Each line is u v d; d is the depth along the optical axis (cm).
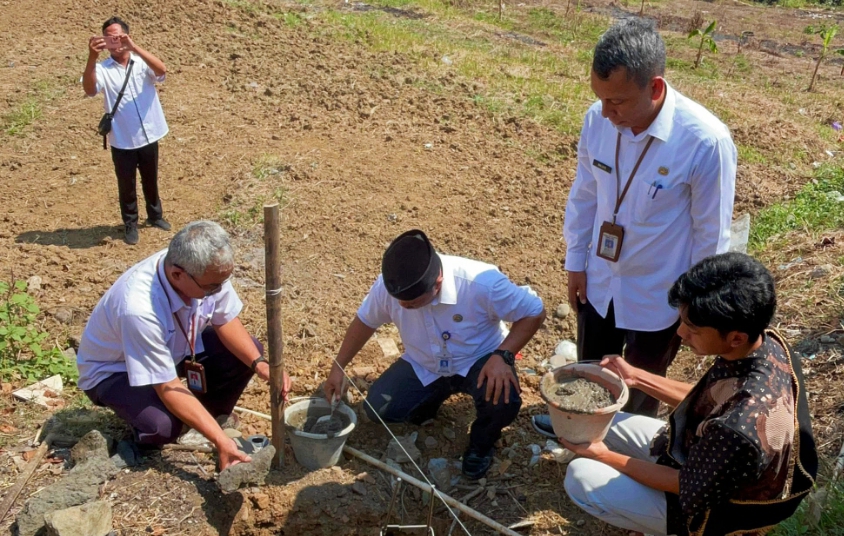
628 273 361
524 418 446
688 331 276
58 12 1117
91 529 322
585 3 1680
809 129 959
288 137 780
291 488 371
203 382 372
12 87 886
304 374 471
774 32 1603
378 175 706
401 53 1025
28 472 364
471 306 386
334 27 1111
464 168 731
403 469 400
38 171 741
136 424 360
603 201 361
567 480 332
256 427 420
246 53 980
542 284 577
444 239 620
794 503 282
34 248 594
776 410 263
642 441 351
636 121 325
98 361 369
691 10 1761
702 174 328
